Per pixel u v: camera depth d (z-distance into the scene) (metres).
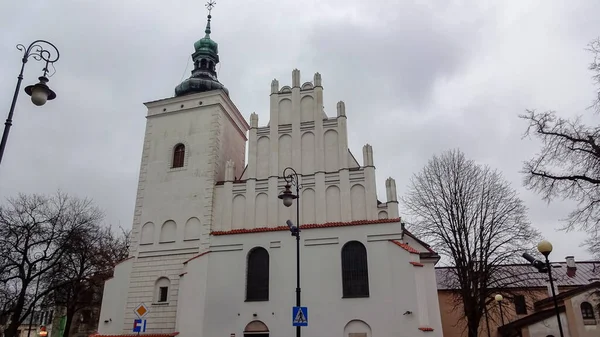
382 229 29.95
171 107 39.50
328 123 34.97
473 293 35.84
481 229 37.31
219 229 33.81
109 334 32.44
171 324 31.91
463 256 36.62
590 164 23.94
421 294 27.91
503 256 36.34
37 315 71.31
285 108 36.50
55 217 41.44
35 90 16.02
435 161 40.78
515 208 37.78
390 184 31.94
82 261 46.62
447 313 53.03
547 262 20.30
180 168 36.75
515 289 42.75
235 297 30.64
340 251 30.09
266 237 31.66
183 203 35.44
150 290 33.38
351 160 34.53
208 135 37.16
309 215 32.72
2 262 37.88
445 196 39.31
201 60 43.41
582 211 24.30
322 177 33.31
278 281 30.30
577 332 40.97
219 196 35.03
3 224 38.38
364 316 28.25
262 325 29.56
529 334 43.66
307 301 29.38
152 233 35.28
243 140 43.25
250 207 33.81
